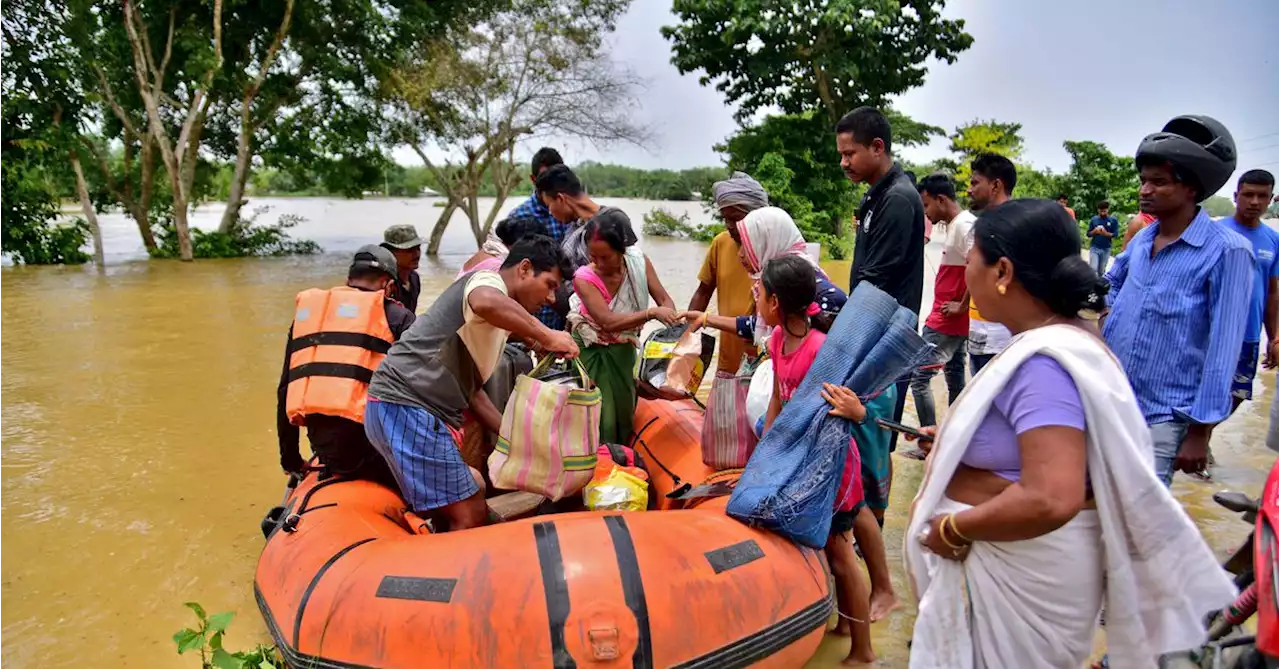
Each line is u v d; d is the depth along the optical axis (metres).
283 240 30.70
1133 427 2.08
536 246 3.70
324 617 3.02
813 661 3.65
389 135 25.64
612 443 4.62
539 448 3.72
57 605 4.13
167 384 8.24
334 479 4.16
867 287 3.51
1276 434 4.21
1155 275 3.49
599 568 2.91
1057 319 2.20
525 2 23.55
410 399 3.62
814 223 25.31
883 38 24.23
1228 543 4.46
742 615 3.01
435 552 3.07
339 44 24.45
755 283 4.22
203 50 21.17
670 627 2.87
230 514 5.20
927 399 5.83
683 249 25.56
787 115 26.55
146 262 21.98
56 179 23.75
